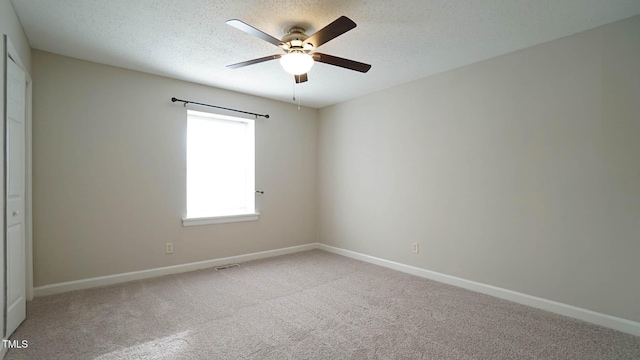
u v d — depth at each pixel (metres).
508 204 2.82
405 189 3.66
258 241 4.23
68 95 2.90
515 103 2.77
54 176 2.83
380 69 3.21
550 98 2.57
